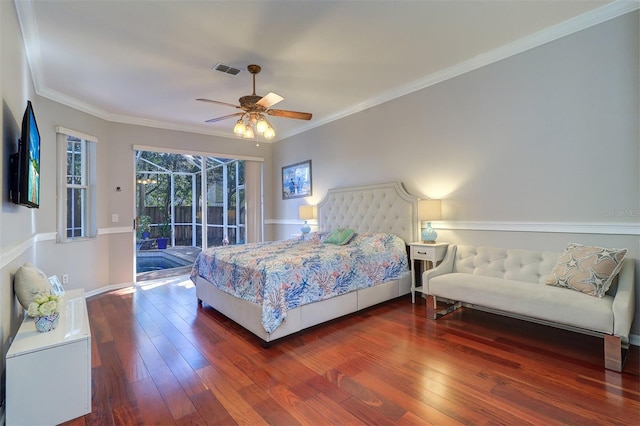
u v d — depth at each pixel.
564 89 2.86
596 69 2.69
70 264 4.12
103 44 2.87
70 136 4.21
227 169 6.41
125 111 4.71
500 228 3.31
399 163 4.25
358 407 1.84
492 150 3.35
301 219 5.74
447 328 3.01
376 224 4.45
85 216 4.50
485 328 3.00
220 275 3.39
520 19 2.70
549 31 2.88
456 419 1.71
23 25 2.52
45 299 2.00
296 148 6.06
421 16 2.58
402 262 3.92
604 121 2.66
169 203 6.57
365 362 2.37
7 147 2.04
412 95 4.05
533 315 2.46
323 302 3.06
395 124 4.27
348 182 5.00
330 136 5.31
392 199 4.23
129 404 1.91
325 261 3.15
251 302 2.82
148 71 3.42
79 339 1.82
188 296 4.30
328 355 2.50
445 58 3.36
